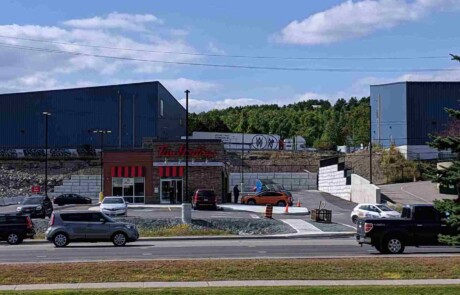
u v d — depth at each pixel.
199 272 18.88
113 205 48.09
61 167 97.00
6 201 75.69
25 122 103.19
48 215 52.50
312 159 111.31
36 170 96.06
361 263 20.23
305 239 36.59
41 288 16.75
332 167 83.38
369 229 25.84
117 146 100.94
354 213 47.59
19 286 17.09
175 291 16.12
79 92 102.38
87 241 31.73
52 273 18.78
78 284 17.36
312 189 95.81
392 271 19.16
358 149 111.25
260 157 113.56
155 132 100.75
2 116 103.38
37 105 102.94
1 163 99.44
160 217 46.94
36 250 29.53
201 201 58.47
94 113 101.88
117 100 101.44
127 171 67.50
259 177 99.06
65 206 65.81
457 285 16.98
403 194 68.44
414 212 26.06
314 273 18.84
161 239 37.19
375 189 62.19
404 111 98.19
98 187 86.75
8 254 27.16
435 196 66.00
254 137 126.88
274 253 25.72
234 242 34.09
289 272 18.95
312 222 46.44
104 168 68.00
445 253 25.81
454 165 18.48
